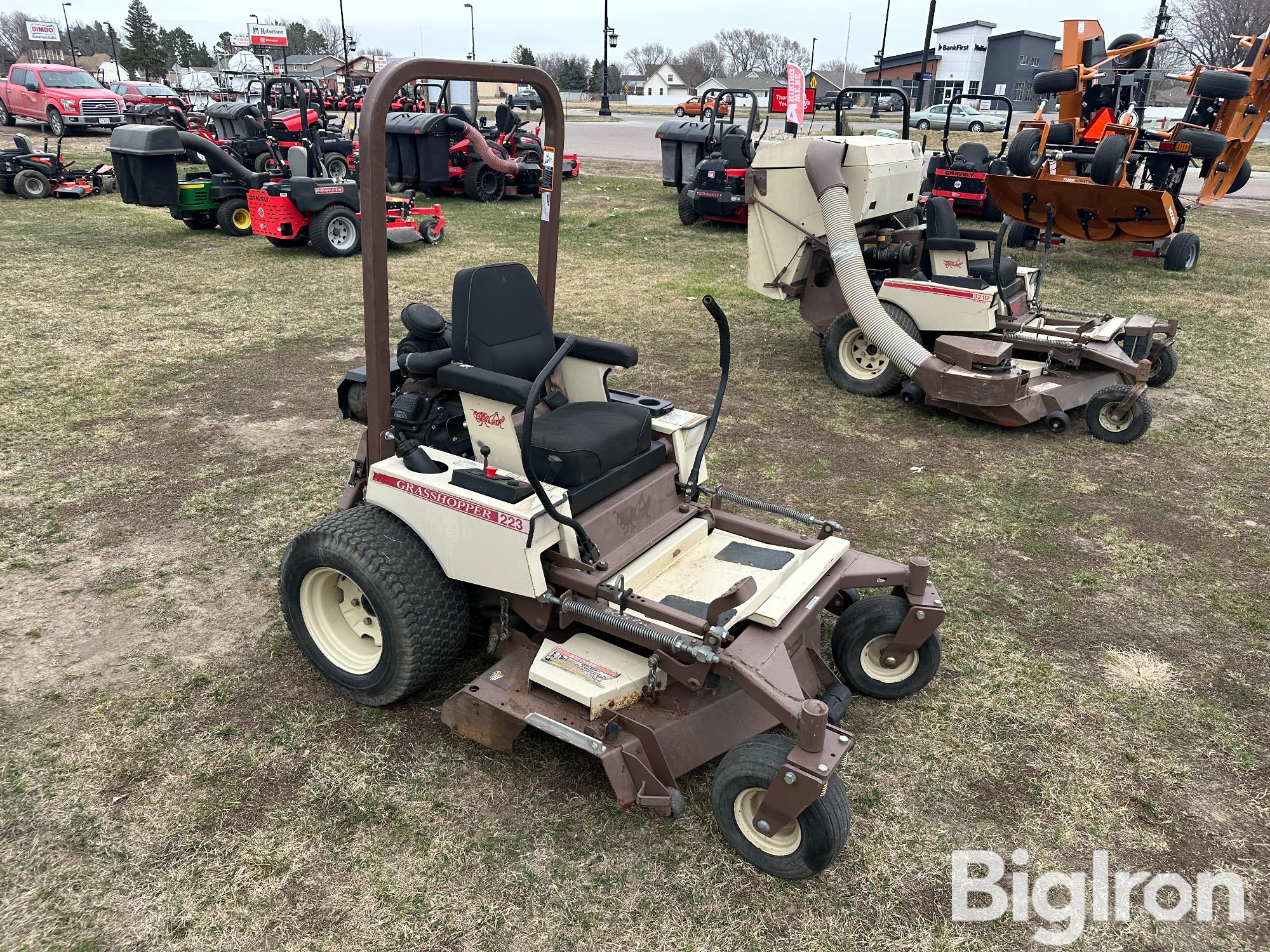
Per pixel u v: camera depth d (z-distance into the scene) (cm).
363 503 362
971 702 345
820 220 670
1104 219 1072
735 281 1068
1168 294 1022
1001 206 1141
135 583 411
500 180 1653
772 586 302
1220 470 566
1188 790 304
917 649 335
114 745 310
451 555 304
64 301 898
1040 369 642
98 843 270
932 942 247
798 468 555
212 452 554
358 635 341
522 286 355
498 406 315
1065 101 1175
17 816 278
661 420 364
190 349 759
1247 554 463
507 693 297
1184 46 4509
